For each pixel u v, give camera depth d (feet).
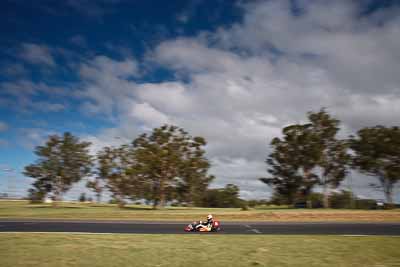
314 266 41.37
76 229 85.76
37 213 156.35
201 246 55.11
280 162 246.68
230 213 151.64
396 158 222.07
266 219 131.95
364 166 228.63
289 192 247.91
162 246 54.75
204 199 358.64
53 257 44.70
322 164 235.81
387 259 45.57
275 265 41.57
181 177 232.73
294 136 239.50
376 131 226.99
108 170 241.55
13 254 46.44
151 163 221.05
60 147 243.60
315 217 134.72
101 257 45.11
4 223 104.27
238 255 47.39
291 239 64.49
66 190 249.14
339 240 63.00
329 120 234.58
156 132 227.61
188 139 232.12
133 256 46.06
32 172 240.73
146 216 140.15
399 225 102.22
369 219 128.77
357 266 41.65
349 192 268.62
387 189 228.43
